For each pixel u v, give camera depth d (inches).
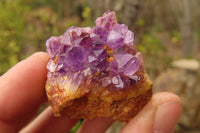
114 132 8.5
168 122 4.5
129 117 4.7
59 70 4.4
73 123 6.2
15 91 4.9
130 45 4.3
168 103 4.5
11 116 5.1
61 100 4.3
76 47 4.1
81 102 4.4
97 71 4.2
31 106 5.2
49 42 4.5
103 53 4.2
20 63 5.0
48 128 6.0
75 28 4.3
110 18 4.4
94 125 6.0
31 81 5.0
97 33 4.3
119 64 4.1
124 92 4.3
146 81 4.4
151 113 4.5
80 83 4.2
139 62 4.2
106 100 4.3
